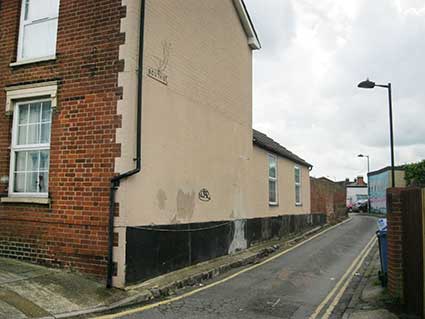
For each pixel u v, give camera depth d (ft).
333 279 34.30
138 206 28.58
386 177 154.30
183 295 27.63
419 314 21.97
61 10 30.94
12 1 33.40
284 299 27.25
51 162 29.58
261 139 61.93
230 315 23.21
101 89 28.68
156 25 31.78
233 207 45.44
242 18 49.14
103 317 21.86
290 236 66.74
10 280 24.84
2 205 30.81
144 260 28.89
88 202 27.99
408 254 23.31
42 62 30.94
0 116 32.17
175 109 33.99
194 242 36.24
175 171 33.58
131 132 28.02
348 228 85.56
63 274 27.17
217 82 42.52
